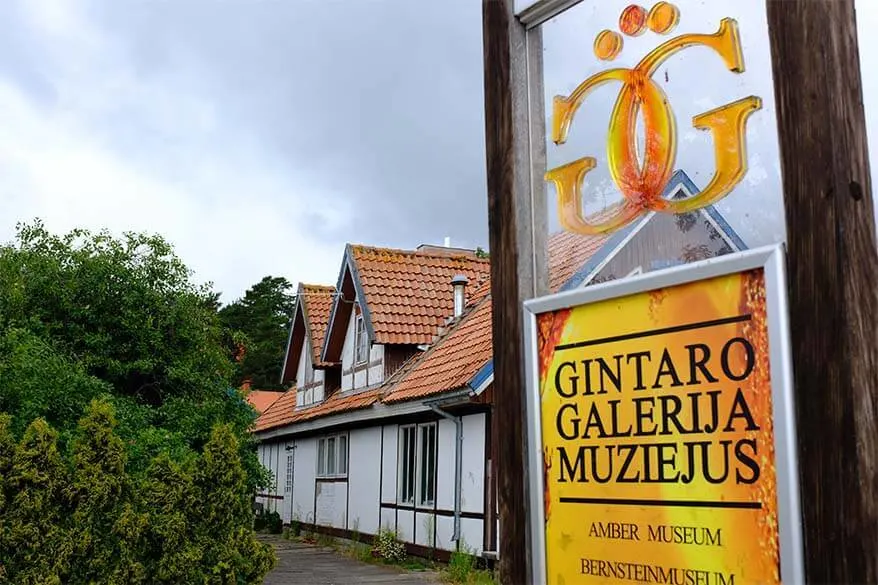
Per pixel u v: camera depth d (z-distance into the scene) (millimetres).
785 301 2107
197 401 11523
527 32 3143
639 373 2504
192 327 11945
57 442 8281
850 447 1941
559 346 2756
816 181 2062
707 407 2314
